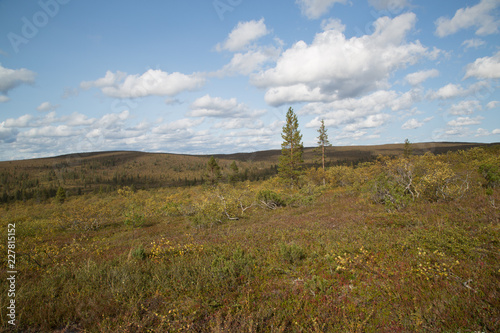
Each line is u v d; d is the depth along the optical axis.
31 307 4.40
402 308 3.79
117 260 7.33
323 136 38.16
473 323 3.15
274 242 8.36
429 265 4.79
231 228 12.66
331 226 10.01
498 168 13.07
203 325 3.81
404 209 11.19
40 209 35.00
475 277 4.09
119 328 3.69
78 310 4.24
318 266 5.89
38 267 6.93
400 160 16.42
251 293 4.78
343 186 29.94
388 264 5.32
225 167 84.56
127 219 17.28
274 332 3.49
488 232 5.86
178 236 11.72
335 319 3.75
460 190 11.75
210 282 5.30
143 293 4.94
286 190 30.48
